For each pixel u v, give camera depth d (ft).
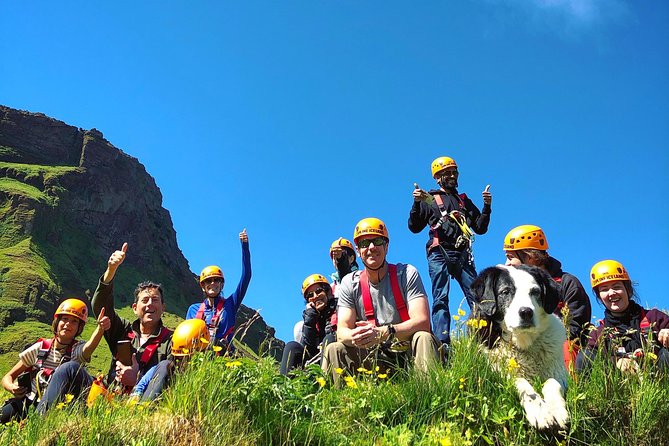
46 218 276.82
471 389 9.31
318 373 10.64
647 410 9.24
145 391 10.24
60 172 313.73
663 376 10.08
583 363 10.77
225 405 8.79
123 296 281.74
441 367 10.11
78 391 10.59
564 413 8.67
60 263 260.83
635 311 12.21
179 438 8.13
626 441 9.10
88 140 341.41
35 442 8.19
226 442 8.15
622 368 10.39
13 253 242.37
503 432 8.86
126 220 341.82
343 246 18.28
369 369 11.92
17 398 12.16
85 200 319.88
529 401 8.92
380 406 9.61
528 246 13.85
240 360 9.27
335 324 15.11
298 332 16.84
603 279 12.30
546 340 9.96
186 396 8.72
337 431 9.06
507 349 10.02
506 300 10.11
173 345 10.88
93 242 307.37
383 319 12.45
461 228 16.80
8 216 265.34
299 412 9.20
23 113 335.47
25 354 12.59
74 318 13.06
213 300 18.31
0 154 312.09
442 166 17.99
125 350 11.65
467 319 10.79
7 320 207.21
